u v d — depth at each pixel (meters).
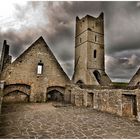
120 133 6.50
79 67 32.78
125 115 9.80
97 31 33.22
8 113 10.19
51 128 7.01
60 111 11.52
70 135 6.11
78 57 34.03
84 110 12.15
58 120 8.60
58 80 18.20
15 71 16.02
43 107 13.28
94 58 31.48
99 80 30.58
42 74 17.42
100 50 32.81
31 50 17.34
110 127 7.39
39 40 18.05
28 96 16.62
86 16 32.38
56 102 16.98
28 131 6.46
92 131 6.71
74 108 13.14
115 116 9.93
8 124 7.46
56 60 18.58
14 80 15.80
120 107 9.88
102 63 32.53
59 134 6.21
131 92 9.32
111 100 10.84
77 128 7.12
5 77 15.44
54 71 18.17
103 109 11.66
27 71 16.64
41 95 16.95
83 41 32.56
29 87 16.72
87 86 14.81
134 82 23.42
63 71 18.75
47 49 18.30
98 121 8.56
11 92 15.88
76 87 15.69
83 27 33.31
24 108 12.42
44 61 17.80
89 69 30.25
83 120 8.74
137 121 8.67
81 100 14.63
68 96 17.53
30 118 8.92
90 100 14.06
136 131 6.82
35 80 16.91
